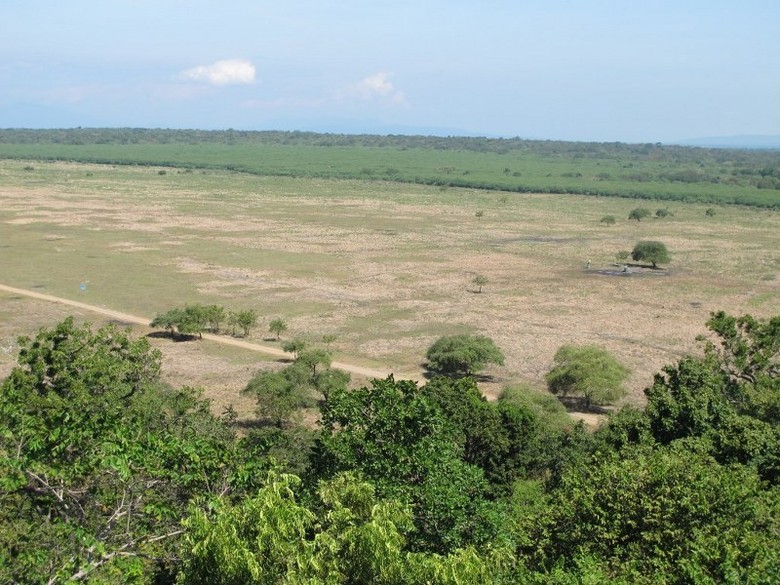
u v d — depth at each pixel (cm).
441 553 2361
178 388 6291
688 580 1998
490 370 7250
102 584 1756
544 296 10312
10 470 2069
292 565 1650
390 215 18550
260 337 8125
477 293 10412
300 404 5700
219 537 1670
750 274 11969
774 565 1983
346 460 2595
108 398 3522
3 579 1825
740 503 2314
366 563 1702
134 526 2078
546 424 4497
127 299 9588
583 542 2327
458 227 16788
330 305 9575
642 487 2381
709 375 4322
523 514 2884
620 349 7962
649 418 4022
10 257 12006
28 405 3112
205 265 11819
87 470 2123
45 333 4081
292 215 18062
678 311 9588
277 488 1822
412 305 9675
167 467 2231
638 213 18738
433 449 2631
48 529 1972
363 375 6900
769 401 4225
